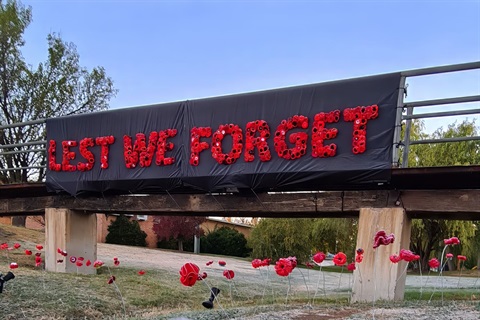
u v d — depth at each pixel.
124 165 7.77
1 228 15.31
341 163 5.86
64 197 8.95
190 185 7.06
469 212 5.45
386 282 5.62
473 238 17.16
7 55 18.25
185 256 18.61
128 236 25.03
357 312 4.14
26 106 18.33
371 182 5.74
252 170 6.46
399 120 5.67
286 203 6.72
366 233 5.91
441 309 4.24
